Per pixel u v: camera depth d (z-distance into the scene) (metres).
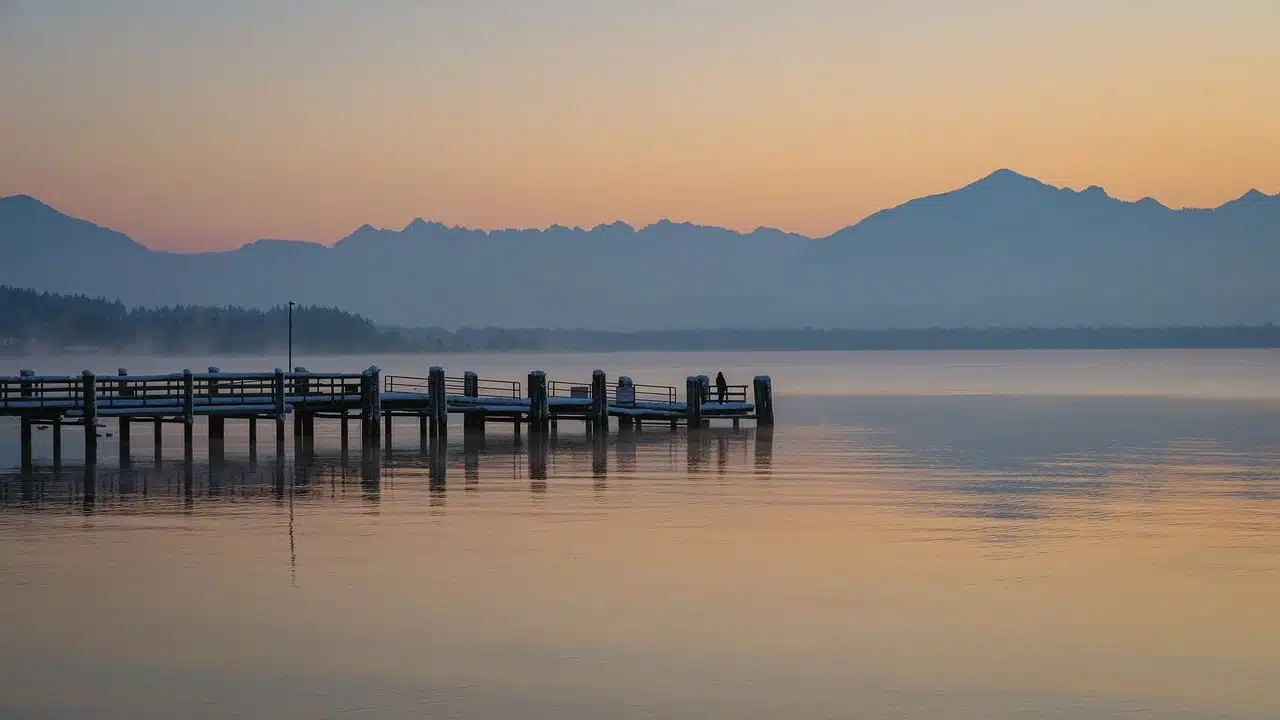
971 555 32.19
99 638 24.66
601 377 64.50
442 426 59.12
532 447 60.06
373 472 48.97
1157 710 20.83
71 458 54.50
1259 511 39.53
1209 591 28.36
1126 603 27.30
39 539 33.97
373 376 57.00
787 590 28.34
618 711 20.75
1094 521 37.41
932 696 21.44
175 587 28.50
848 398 119.69
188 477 47.25
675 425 70.94
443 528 35.78
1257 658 23.45
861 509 39.62
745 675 22.50
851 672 22.66
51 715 20.67
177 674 22.58
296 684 22.03
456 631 25.11
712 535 34.84
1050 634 24.97
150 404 54.75
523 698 21.34
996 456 56.78
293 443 61.91
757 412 73.69
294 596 27.75
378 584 28.80
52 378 52.06
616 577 29.53
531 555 32.00
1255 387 139.88
